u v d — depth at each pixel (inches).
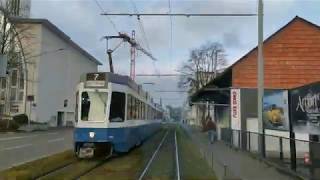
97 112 910.4
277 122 1111.6
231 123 1256.8
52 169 684.7
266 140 788.6
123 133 940.0
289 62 1348.4
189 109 4972.9
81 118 911.7
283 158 669.9
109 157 917.2
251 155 910.4
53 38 3462.1
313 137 805.9
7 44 2736.2
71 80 3966.5
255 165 749.3
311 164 532.1
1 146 1175.6
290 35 1355.8
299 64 1347.2
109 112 912.3
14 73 3041.3
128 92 983.0
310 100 825.5
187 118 5157.5
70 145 1273.4
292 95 899.4
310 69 1344.7
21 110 3048.7
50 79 3435.0
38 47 3171.8
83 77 935.7
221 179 590.9
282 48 1352.1
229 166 734.5
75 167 734.5
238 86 1333.7
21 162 781.3
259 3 862.5
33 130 2554.1
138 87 1167.0
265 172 657.6
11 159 834.2
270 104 1120.2
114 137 914.1
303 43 1353.3
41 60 3211.1
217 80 1352.1
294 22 1357.0
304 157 565.0
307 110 839.1
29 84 3129.9
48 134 2018.9
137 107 1132.5
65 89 3804.1
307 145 552.7
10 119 2492.6
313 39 1353.3
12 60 2760.8
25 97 3041.3
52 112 3491.6
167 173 675.4
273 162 733.3
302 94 858.1
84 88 923.4
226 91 1425.9
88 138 900.0
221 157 893.8
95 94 917.8
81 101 919.0
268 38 1354.6
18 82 3053.6
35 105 3132.4
